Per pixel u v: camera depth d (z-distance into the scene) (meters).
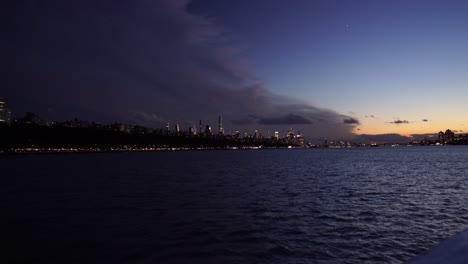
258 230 25.41
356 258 18.98
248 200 40.97
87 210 35.16
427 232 24.53
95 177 79.62
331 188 52.66
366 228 25.77
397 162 134.88
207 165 132.38
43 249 21.11
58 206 38.09
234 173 89.12
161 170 104.06
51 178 77.69
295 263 18.23
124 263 18.42
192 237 23.50
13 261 19.06
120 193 49.66
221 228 26.19
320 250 20.39
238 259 18.89
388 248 20.75
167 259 18.95
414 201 38.81
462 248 7.35
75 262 18.70
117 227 26.97
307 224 27.28
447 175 74.00
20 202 41.62
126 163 153.25
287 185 57.88
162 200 41.94
